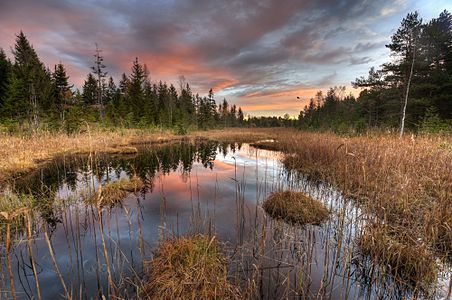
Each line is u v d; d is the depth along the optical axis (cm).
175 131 3181
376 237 385
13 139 1378
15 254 412
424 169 650
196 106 5909
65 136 1745
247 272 359
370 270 353
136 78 4428
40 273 362
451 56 1939
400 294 318
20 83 2336
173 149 1967
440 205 464
